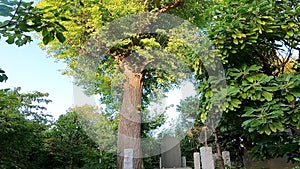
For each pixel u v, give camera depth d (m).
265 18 3.38
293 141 3.42
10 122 5.50
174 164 5.75
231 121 3.87
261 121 2.94
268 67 3.90
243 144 4.72
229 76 3.41
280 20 3.49
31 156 7.23
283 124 3.15
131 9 5.05
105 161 6.03
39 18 1.60
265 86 3.20
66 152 6.90
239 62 3.55
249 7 3.37
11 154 5.87
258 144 3.71
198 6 6.09
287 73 3.55
